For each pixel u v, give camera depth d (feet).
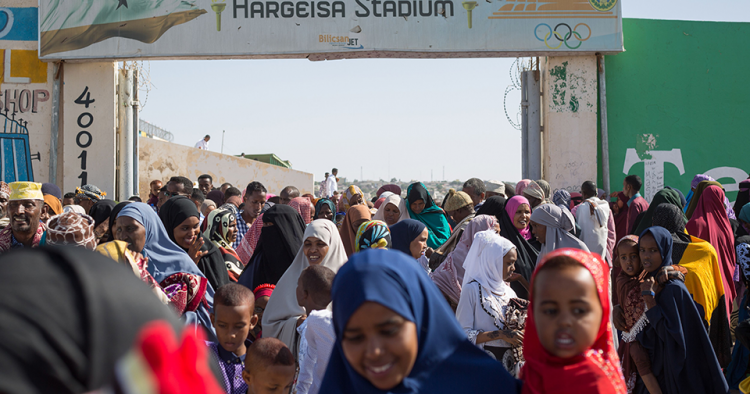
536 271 5.01
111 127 30.73
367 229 13.19
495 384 4.76
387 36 29.86
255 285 14.20
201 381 1.84
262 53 29.84
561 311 4.68
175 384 1.73
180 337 2.06
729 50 32.12
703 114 32.07
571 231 16.76
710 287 13.97
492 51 29.94
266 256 14.26
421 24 29.89
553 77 31.07
